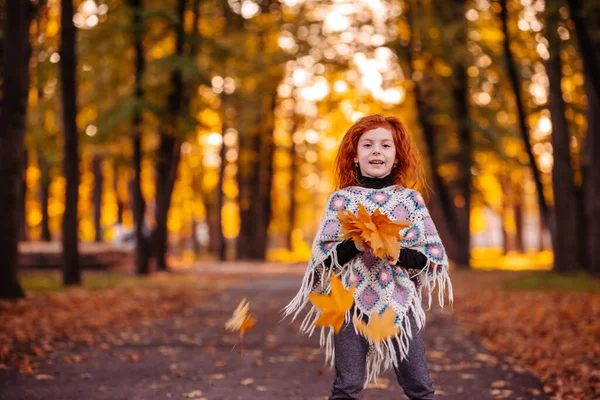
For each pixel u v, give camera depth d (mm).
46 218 27703
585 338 7977
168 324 9570
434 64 23594
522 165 25875
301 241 51969
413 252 3211
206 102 21344
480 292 14711
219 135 30578
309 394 5520
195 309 11602
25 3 11242
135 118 18438
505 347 7812
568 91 20641
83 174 33031
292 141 35500
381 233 3000
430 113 24453
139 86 18500
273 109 32312
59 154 18500
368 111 25203
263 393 5535
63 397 5277
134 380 5934
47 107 17391
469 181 25828
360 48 23984
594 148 17656
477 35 22469
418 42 23250
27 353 6980
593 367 6352
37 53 14758
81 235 42188
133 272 20031
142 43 18688
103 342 7855
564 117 19125
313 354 7336
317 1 24234
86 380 5902
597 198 17828
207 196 42906
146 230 22984
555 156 19234
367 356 3367
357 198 3297
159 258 22281
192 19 21219
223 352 7398
